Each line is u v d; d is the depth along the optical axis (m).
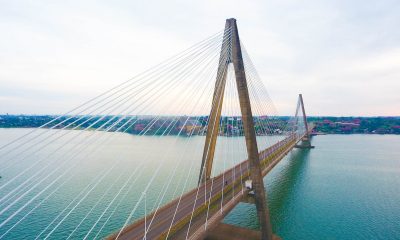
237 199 27.98
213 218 23.89
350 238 34.84
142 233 21.77
